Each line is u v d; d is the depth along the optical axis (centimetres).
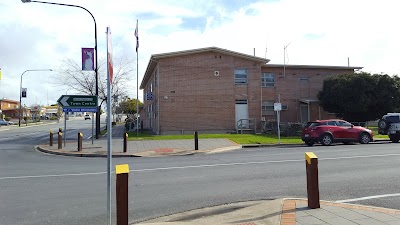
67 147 1945
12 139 2736
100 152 1678
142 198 737
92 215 618
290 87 3341
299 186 836
